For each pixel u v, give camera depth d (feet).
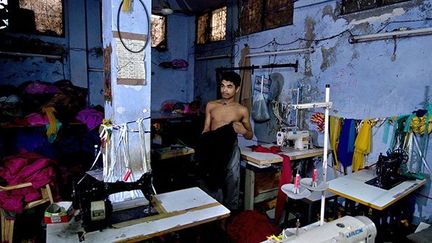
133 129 6.15
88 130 15.79
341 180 7.99
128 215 5.42
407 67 8.82
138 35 6.02
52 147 14.93
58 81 16.88
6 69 15.61
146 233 4.83
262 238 7.71
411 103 8.79
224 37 17.90
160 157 10.60
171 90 21.58
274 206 11.16
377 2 9.59
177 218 5.37
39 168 8.82
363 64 10.06
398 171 7.93
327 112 4.12
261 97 13.70
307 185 4.13
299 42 12.58
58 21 16.79
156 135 17.61
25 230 9.00
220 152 9.35
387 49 9.32
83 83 17.76
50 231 4.83
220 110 10.68
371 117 9.90
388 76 9.34
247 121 10.80
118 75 5.89
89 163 15.07
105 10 6.03
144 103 6.24
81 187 5.00
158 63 20.81
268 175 10.84
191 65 21.58
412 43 8.66
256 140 15.10
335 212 8.56
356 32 10.23
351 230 4.12
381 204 6.40
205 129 10.98
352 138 10.20
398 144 8.75
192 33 21.13
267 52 14.14
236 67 16.48
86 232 4.80
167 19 20.70
